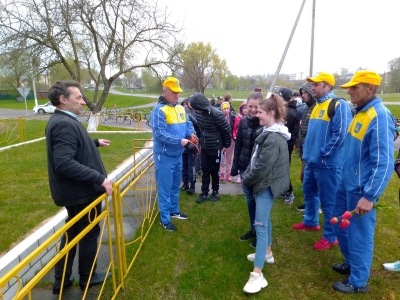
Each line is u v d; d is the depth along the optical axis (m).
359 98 2.37
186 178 5.17
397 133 9.95
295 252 3.20
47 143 2.24
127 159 6.82
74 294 2.54
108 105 39.19
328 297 2.50
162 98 3.59
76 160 2.25
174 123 3.54
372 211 2.39
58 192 2.30
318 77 3.23
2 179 5.29
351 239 2.47
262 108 2.59
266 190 2.65
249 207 3.25
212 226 3.78
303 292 2.57
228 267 2.92
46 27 12.77
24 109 34.66
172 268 2.91
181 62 14.57
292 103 4.46
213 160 4.45
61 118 2.21
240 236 3.52
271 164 2.56
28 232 3.17
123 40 13.72
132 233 3.59
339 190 2.65
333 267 2.87
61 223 3.37
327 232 3.26
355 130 2.42
